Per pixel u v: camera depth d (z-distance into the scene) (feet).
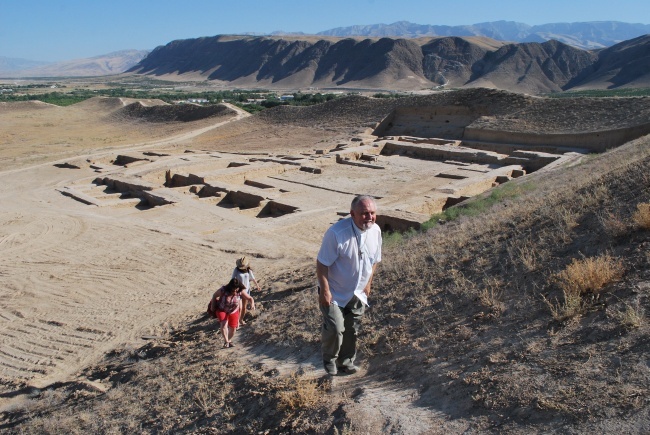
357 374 19.06
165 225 78.28
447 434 13.52
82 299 48.75
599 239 22.62
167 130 236.02
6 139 212.43
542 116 152.56
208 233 74.49
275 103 306.96
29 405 27.86
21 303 48.67
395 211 70.49
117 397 24.66
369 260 17.76
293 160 136.87
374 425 14.67
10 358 37.42
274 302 33.88
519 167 116.57
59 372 33.76
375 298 26.35
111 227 77.05
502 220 34.65
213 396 20.76
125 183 112.37
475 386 15.29
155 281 52.47
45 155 168.04
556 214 29.17
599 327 15.98
